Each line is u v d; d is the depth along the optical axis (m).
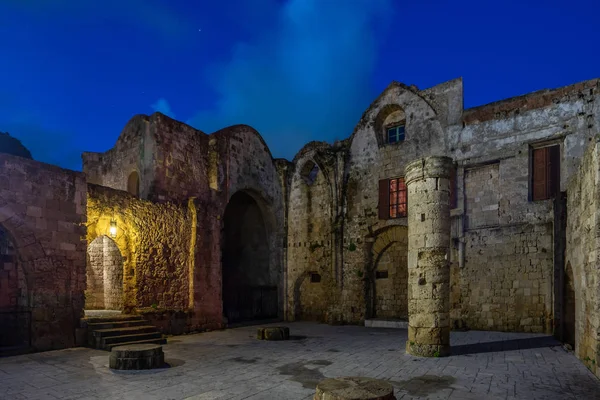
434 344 11.26
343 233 20.58
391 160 19.47
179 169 17.31
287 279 22.16
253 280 23.11
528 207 15.55
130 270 14.76
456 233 16.98
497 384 8.29
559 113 15.25
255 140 21.72
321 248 21.34
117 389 7.95
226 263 23.94
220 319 17.80
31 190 11.79
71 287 12.42
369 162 20.22
